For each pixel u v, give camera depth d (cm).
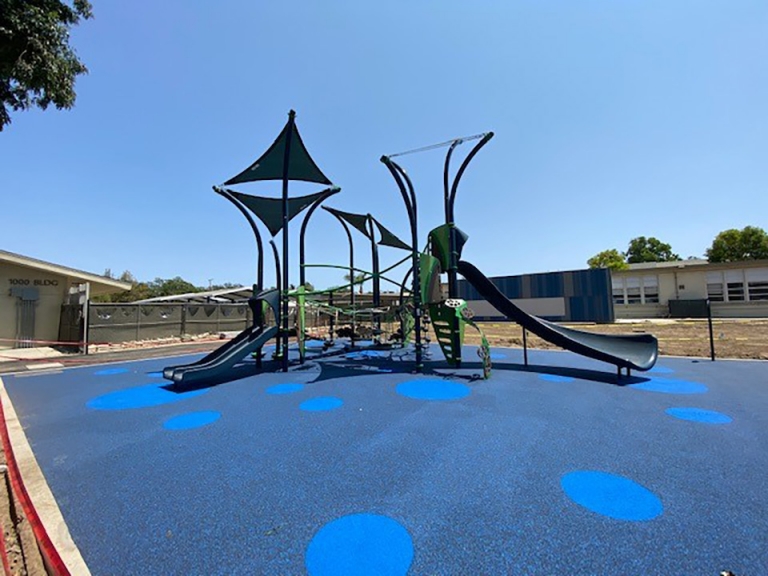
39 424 434
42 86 661
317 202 922
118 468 311
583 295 2398
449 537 212
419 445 349
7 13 591
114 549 207
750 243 3306
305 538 214
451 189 751
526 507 241
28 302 1280
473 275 761
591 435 365
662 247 4469
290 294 796
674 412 434
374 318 1246
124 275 4647
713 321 2266
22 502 266
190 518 236
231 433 393
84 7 714
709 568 184
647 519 226
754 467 292
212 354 735
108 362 947
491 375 670
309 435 382
